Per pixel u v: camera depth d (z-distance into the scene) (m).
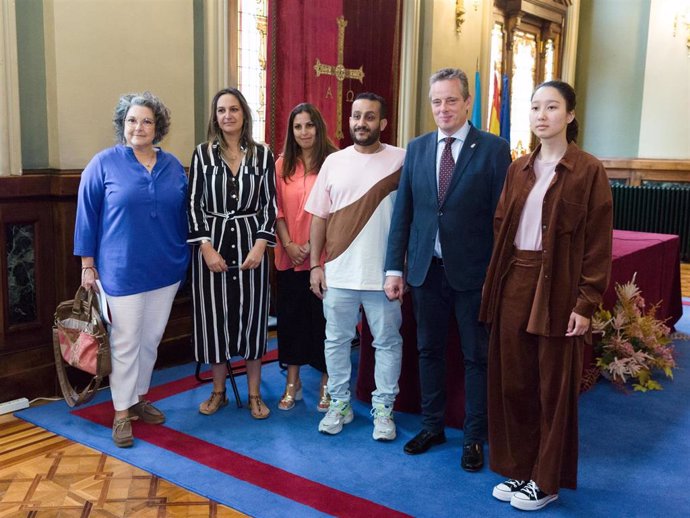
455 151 2.64
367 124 2.86
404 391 3.34
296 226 3.27
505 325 2.40
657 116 8.70
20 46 3.34
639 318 4.02
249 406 3.39
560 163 2.27
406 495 2.53
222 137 3.12
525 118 8.38
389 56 5.82
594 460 2.88
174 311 4.11
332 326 3.03
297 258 3.22
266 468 2.73
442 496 2.52
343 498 2.49
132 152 2.95
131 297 2.92
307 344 3.32
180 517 2.36
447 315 2.78
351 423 3.21
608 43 8.91
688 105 8.48
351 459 2.82
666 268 4.86
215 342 3.14
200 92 4.21
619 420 3.35
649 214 8.51
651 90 8.70
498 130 7.45
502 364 2.43
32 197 3.40
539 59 8.46
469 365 2.73
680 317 5.29
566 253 2.26
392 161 2.93
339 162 2.96
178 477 2.64
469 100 2.65
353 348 4.51
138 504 2.45
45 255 3.49
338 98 5.34
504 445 2.50
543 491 2.37
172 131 4.03
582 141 9.24
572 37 8.81
